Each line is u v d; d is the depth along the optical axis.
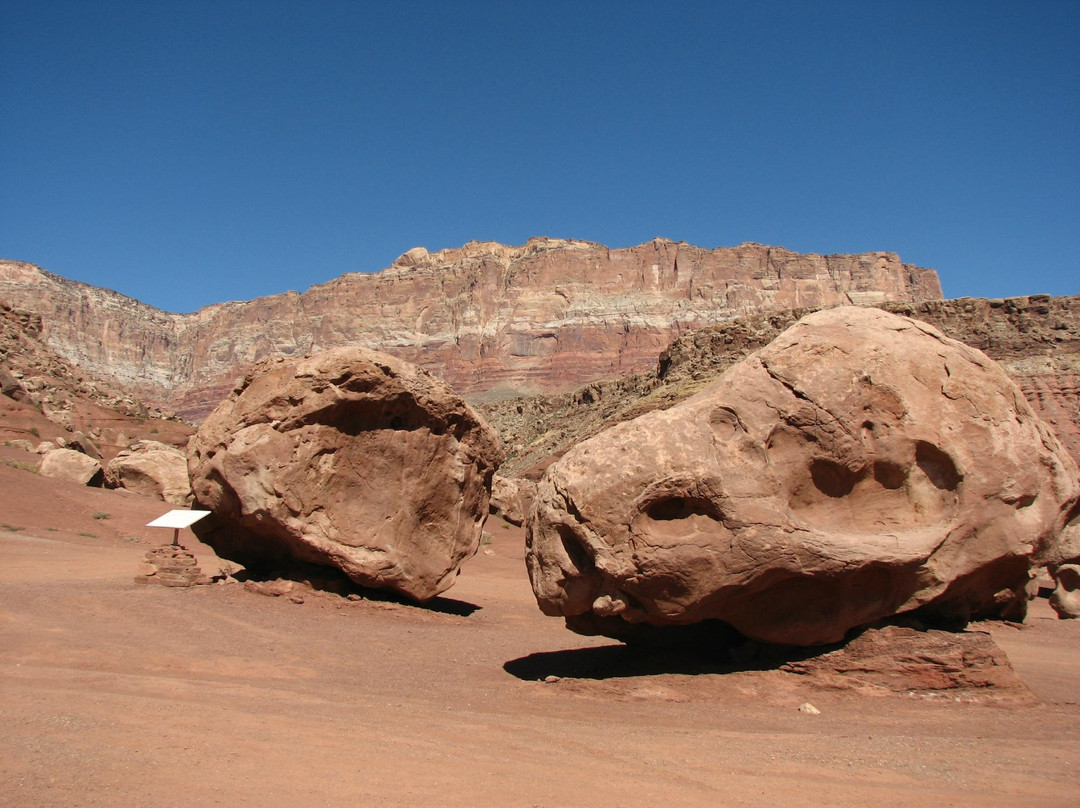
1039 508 13.66
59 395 66.38
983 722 11.33
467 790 7.55
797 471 13.05
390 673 13.70
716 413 13.09
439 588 21.14
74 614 15.06
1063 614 25.56
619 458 12.70
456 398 21.42
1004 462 13.38
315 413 19.45
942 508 13.31
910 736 10.41
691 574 12.38
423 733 9.53
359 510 20.19
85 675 11.52
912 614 13.81
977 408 13.55
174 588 18.39
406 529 20.67
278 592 19.28
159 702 10.01
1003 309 105.31
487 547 40.50
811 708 11.72
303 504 19.44
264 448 19.20
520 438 157.50
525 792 7.59
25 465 41.94
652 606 12.69
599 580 12.96
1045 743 10.26
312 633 16.06
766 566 12.34
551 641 18.09
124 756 7.80
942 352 13.91
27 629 13.80
